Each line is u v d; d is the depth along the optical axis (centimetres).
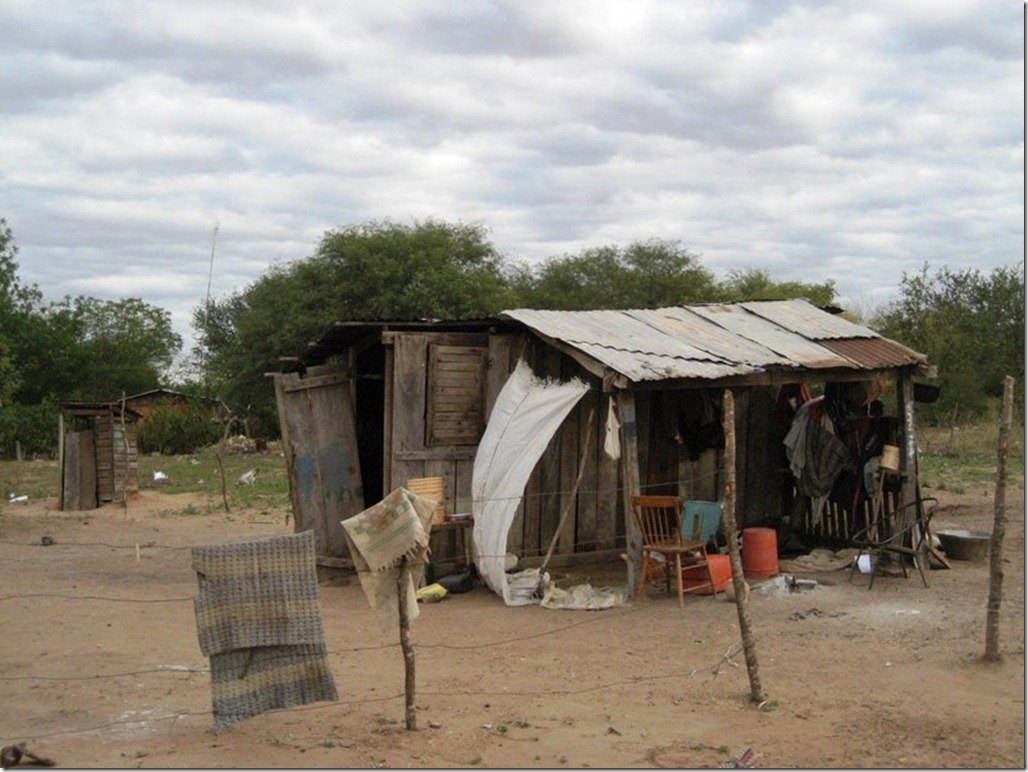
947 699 776
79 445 2448
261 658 702
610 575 1334
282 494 2559
